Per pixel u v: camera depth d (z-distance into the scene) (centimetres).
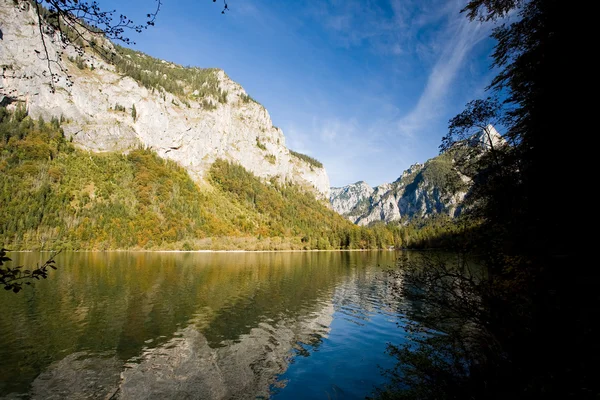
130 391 1367
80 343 1900
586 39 727
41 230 11269
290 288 3872
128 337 2019
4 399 1285
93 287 3684
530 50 934
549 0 838
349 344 1920
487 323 934
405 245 14238
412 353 1466
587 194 738
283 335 2098
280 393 1349
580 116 745
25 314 2488
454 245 1055
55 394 1334
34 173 13612
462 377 1130
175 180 18900
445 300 1014
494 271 980
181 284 4050
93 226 12381
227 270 5772
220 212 18650
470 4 1015
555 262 822
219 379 1476
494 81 1103
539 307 828
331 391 1352
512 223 925
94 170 16100
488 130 1091
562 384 714
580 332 726
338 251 14500
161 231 13775
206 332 2144
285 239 16325
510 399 814
